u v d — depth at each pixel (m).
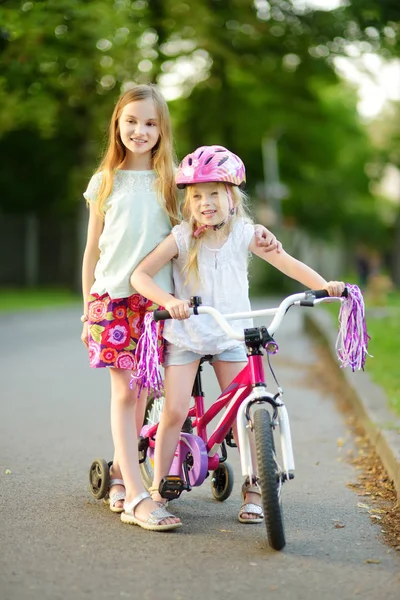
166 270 6.04
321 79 26.55
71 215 43.09
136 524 5.96
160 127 6.10
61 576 4.96
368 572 5.09
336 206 51.56
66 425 9.57
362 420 9.34
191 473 6.02
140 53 21.00
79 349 17.06
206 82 30.89
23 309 26.50
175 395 5.97
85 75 19.02
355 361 5.87
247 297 6.05
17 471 7.49
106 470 6.42
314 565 5.20
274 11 23.56
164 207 6.05
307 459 8.11
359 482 7.23
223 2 23.77
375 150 54.28
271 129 38.59
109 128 6.26
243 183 5.96
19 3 17.33
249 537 5.74
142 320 6.08
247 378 5.77
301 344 17.61
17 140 38.75
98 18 17.75
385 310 21.53
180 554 5.37
